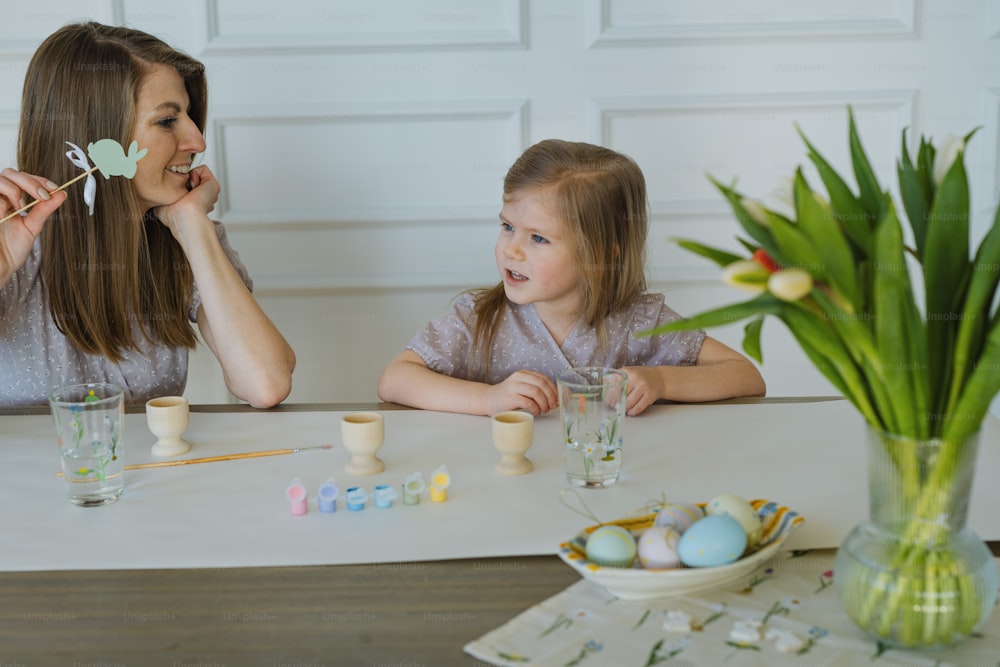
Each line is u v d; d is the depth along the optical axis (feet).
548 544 3.01
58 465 3.78
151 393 5.32
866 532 2.46
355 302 7.98
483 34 7.44
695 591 2.69
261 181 7.68
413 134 7.63
